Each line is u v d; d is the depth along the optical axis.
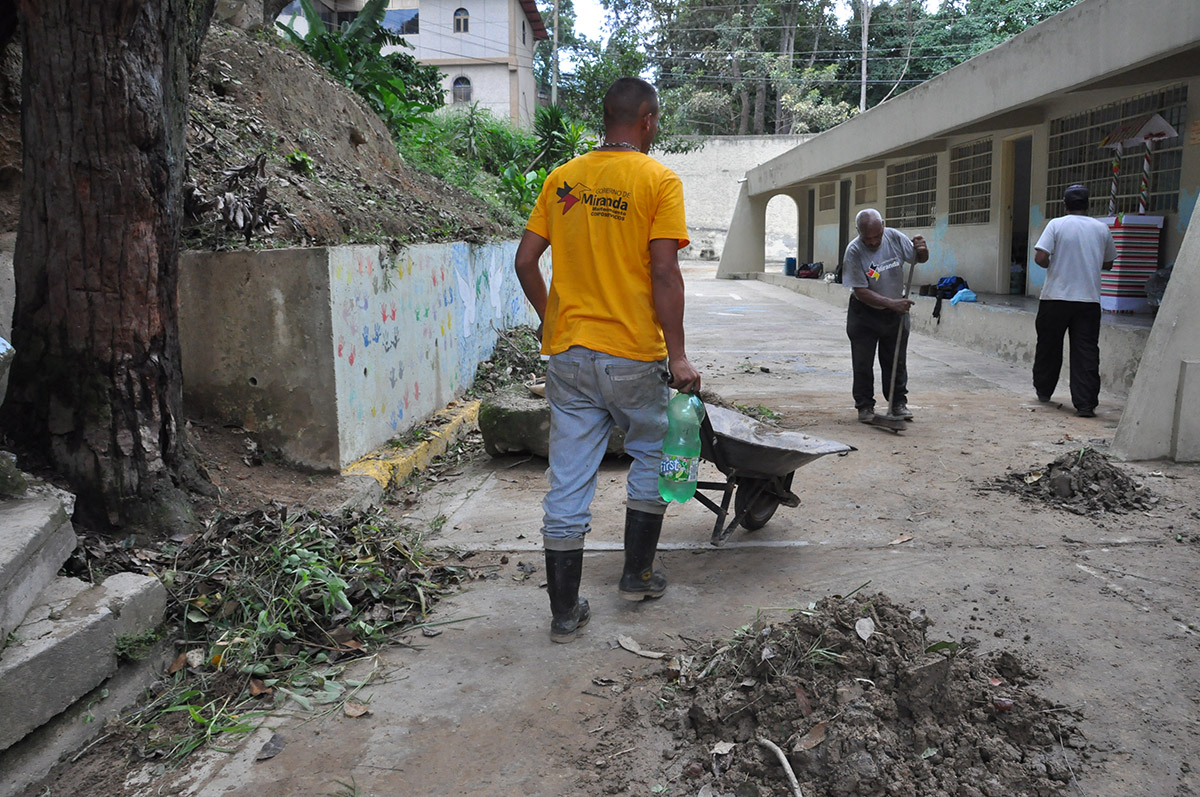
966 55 37.53
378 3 13.96
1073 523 4.84
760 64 44.41
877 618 3.05
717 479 5.92
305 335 5.16
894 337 7.21
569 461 3.48
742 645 3.19
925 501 5.27
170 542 3.91
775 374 10.17
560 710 3.01
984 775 2.54
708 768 2.67
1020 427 7.22
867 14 40.84
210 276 5.18
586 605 3.65
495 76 35.78
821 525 4.87
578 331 3.43
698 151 37.88
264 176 6.04
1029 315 10.43
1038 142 12.64
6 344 3.39
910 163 17.62
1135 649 3.36
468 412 7.29
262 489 4.82
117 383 3.87
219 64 8.73
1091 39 8.88
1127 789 2.54
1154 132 9.66
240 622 3.47
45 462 3.85
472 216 11.30
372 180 9.55
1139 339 8.20
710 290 22.06
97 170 3.73
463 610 3.83
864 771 2.46
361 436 5.59
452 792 2.59
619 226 3.38
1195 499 5.17
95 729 2.88
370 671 3.30
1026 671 3.13
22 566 2.90
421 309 6.73
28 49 3.68
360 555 4.04
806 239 26.19
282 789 2.61
